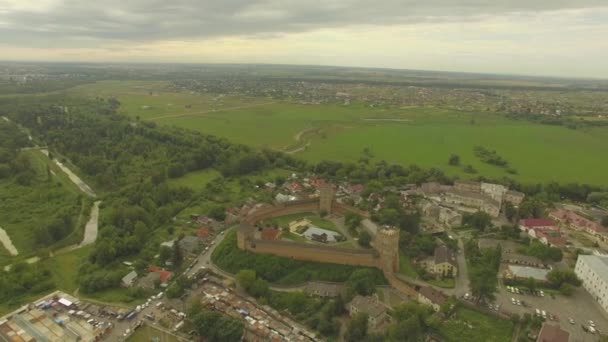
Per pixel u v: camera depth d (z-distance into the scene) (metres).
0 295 181.75
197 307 167.50
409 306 165.75
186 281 189.12
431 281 198.00
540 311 175.50
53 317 166.62
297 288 192.12
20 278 191.50
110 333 157.88
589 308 180.50
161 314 170.00
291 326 163.88
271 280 196.75
